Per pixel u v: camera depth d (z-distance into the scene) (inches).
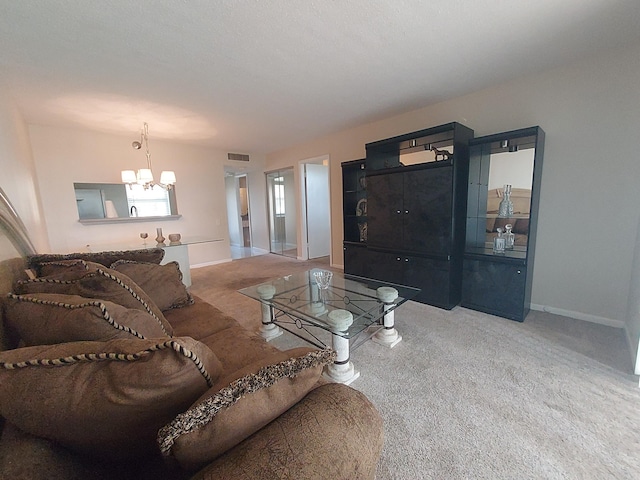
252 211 291.0
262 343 62.6
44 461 24.2
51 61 92.2
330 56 92.7
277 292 103.0
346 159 188.5
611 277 100.0
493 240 122.6
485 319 109.7
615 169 96.2
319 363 30.8
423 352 87.1
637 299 80.7
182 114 145.6
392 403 65.9
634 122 91.9
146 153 198.7
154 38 80.8
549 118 107.0
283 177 254.5
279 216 266.1
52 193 166.9
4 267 53.2
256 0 66.4
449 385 71.6
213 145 220.4
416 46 88.0
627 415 60.4
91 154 178.2
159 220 206.5
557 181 107.5
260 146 228.8
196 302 87.6
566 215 106.8
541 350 86.0
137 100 126.0
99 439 25.8
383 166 152.6
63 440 25.8
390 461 51.3
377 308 89.0
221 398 23.5
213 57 91.8
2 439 25.2
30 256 72.2
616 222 97.5
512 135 104.1
